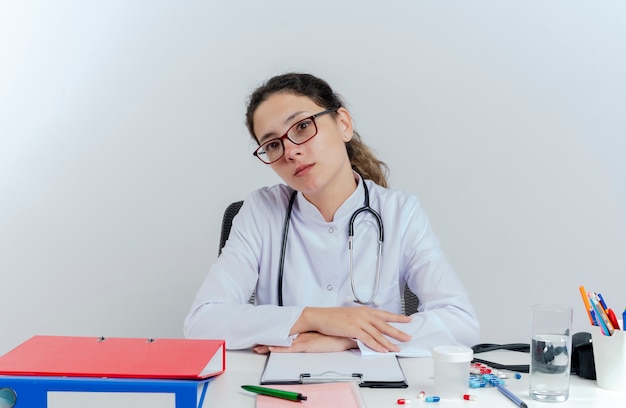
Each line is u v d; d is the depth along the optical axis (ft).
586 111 8.39
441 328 4.49
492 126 8.42
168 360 3.41
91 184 8.50
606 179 8.42
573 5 8.32
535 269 8.50
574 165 8.43
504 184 8.46
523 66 8.38
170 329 8.55
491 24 8.35
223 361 3.94
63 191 8.50
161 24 8.42
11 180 8.46
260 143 5.16
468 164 8.45
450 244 8.50
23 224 8.50
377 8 8.38
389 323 4.51
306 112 4.96
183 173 8.50
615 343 3.54
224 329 4.62
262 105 5.02
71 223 8.51
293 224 5.43
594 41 8.33
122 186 8.50
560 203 8.46
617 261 8.46
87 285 8.54
